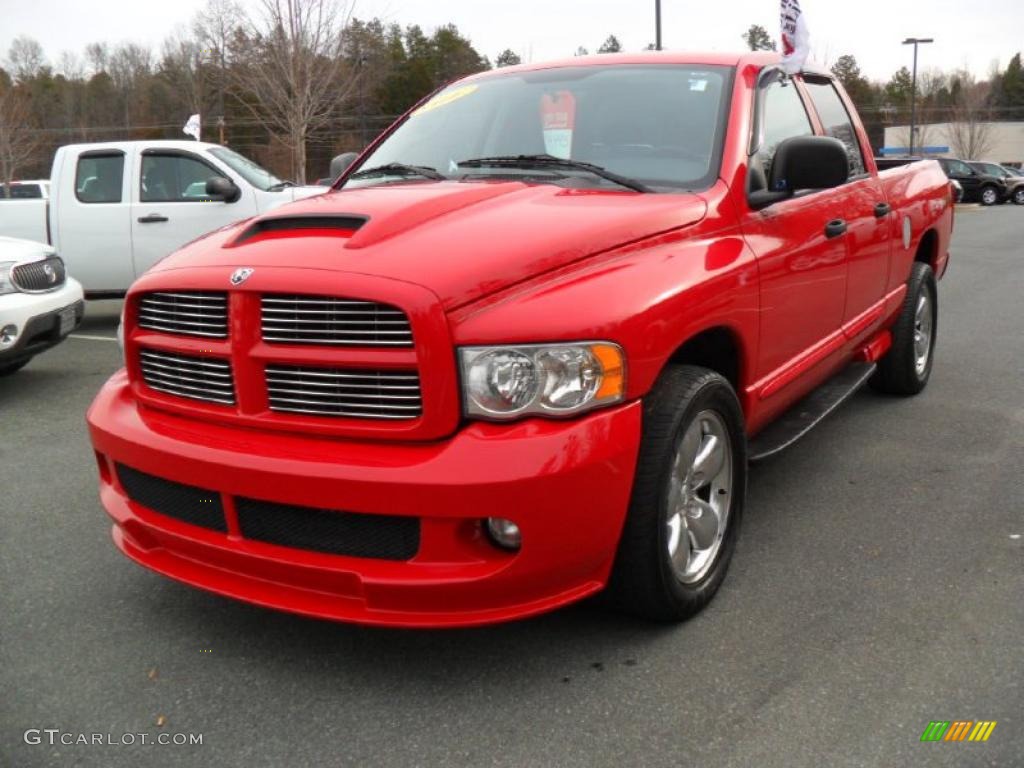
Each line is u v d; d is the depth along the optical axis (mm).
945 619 3270
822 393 4805
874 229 4859
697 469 3291
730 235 3502
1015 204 39219
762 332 3611
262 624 3367
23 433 5938
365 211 3158
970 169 39812
